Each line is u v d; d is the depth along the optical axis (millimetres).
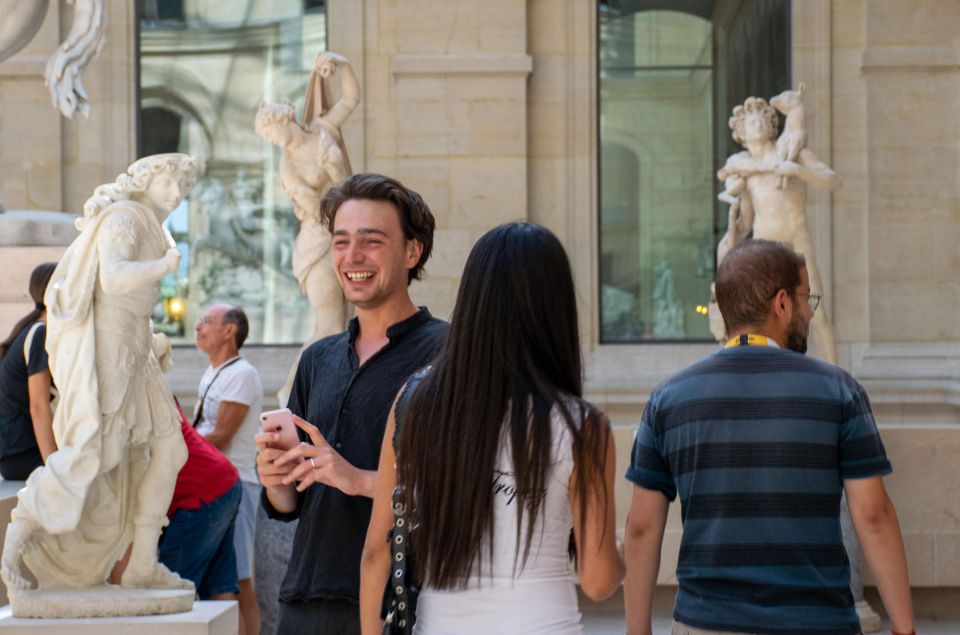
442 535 3154
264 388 14508
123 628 4547
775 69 14992
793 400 3912
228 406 8188
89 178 14781
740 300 4090
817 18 14594
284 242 15258
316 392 4113
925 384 14117
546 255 3250
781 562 3850
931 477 9188
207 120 15289
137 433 4824
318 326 9500
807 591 3840
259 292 15234
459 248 14578
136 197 4883
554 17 14852
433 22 14609
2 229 8930
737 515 3887
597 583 3197
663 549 9344
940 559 9164
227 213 15258
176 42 15250
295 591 3949
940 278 14391
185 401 14375
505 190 14602
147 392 4867
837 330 14484
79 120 14781
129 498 4871
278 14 15234
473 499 3139
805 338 4188
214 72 15289
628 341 15062
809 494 3869
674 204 15133
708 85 15133
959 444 9164
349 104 9656
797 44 14664
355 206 4020
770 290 4066
